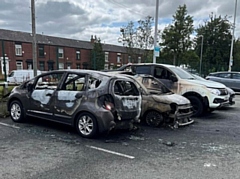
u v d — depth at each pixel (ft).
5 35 111.14
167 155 14.78
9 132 18.81
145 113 22.30
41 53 122.31
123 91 18.66
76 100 18.07
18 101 21.84
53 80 20.03
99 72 18.86
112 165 13.00
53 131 19.42
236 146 16.85
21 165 12.71
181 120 22.61
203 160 14.07
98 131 17.24
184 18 104.22
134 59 83.51
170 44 104.06
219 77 51.72
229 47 124.88
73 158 13.87
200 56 120.37
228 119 26.30
